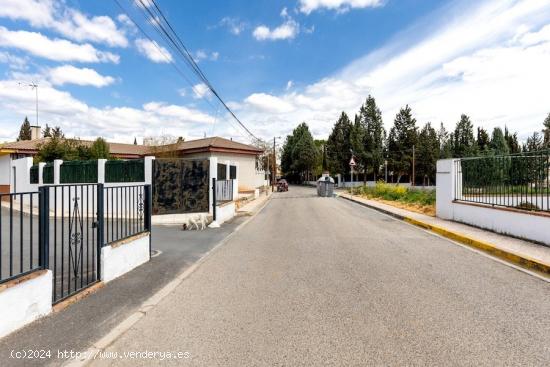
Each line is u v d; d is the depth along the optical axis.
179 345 3.25
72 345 3.27
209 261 6.70
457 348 3.06
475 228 9.18
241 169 31.27
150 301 4.48
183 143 36.81
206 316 3.94
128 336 3.47
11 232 3.52
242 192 25.00
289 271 5.72
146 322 3.81
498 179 8.77
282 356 2.99
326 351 3.06
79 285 5.07
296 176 74.88
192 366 2.87
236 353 3.07
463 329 3.44
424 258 6.44
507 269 5.64
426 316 3.77
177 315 3.99
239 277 5.50
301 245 7.88
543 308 3.96
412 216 12.24
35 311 3.80
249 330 3.53
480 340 3.21
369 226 10.76
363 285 4.88
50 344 3.28
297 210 16.70
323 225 11.12
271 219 13.43
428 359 2.89
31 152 25.64
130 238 6.08
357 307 4.06
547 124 30.20
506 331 3.38
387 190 23.31
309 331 3.47
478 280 5.04
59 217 14.45
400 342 3.20
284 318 3.81
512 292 4.51
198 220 11.00
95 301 4.48
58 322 3.79
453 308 3.98
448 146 57.91
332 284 4.96
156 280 5.45
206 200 13.62
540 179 7.60
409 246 7.57
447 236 8.77
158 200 13.24
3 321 3.42
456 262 6.12
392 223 11.45
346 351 3.05
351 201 22.72
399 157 50.09
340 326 3.56
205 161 13.63
